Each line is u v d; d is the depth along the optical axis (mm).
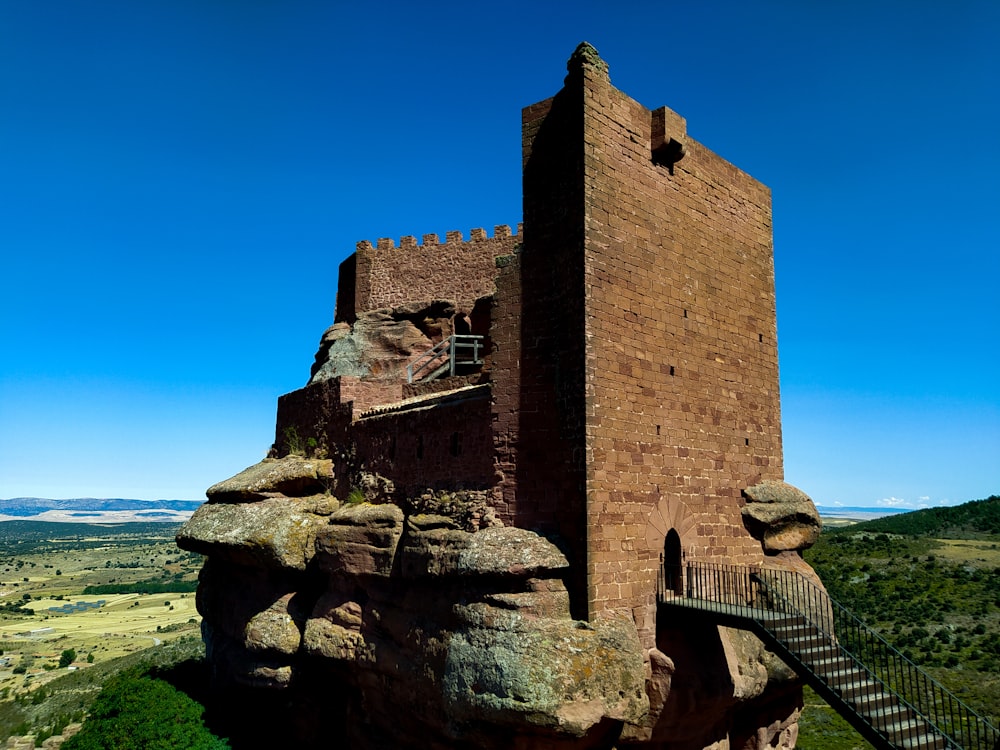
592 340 15492
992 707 31562
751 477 19781
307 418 26797
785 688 19344
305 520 22328
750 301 20594
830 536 71000
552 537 15180
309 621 20469
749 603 17734
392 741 17516
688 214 18719
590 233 15883
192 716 22578
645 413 16562
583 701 13344
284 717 22234
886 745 12320
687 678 15656
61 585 190875
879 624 44812
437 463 18625
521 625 13922
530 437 16141
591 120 16375
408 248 33844
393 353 31906
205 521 24062
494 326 17156
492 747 13969
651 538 16141
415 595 17188
